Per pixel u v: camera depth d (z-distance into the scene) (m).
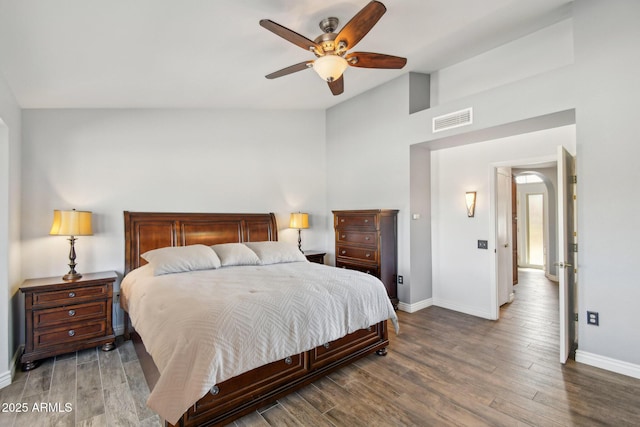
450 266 4.36
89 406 2.16
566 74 2.74
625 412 2.02
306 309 2.27
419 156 4.31
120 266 3.66
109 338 3.07
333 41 2.15
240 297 2.19
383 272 4.08
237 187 4.56
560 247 2.70
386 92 4.41
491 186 3.93
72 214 3.09
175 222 3.97
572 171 2.94
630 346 2.47
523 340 3.22
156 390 1.64
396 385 2.38
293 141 5.09
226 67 2.93
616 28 2.51
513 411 2.04
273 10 2.16
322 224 5.36
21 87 2.65
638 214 2.43
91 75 2.67
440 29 2.88
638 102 2.42
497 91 3.21
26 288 2.69
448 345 3.10
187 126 4.18
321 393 2.28
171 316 1.97
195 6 1.93
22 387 2.40
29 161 3.19
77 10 1.77
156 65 2.67
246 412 1.94
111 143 3.66
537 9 2.84
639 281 2.43
